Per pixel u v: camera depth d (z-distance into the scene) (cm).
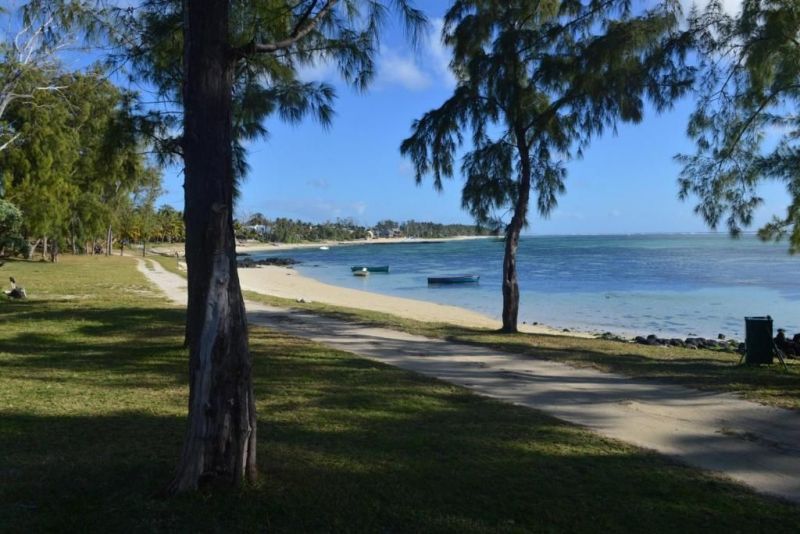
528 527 392
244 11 720
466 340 1329
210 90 414
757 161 1151
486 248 14612
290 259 8644
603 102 1357
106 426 605
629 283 4059
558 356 1132
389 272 5975
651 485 478
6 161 3722
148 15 780
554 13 1414
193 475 412
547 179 1560
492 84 1427
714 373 980
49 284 2781
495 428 635
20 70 2577
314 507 405
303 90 980
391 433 603
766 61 1046
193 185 411
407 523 390
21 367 920
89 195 4875
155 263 5378
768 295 3222
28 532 365
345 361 1030
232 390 419
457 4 1457
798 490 481
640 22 1269
